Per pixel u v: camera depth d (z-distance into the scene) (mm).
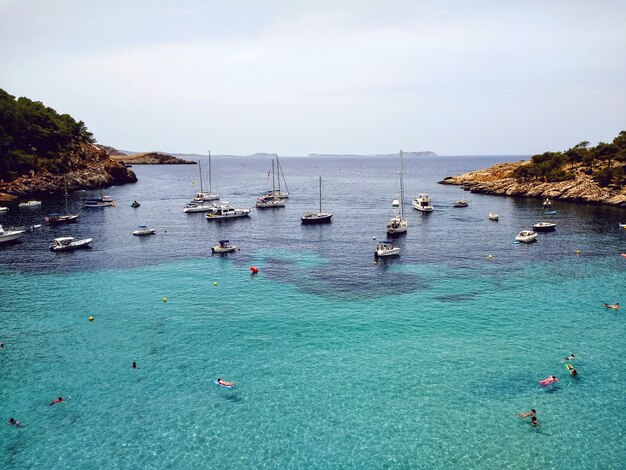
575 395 36594
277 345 45406
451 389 37562
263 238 96438
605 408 34906
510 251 81812
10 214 129125
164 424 33469
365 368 40906
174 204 156375
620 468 28953
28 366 41594
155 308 55438
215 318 52250
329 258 78500
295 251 84125
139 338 47188
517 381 38594
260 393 37250
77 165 198125
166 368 41156
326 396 36781
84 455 30391
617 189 140750
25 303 57125
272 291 61219
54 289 62469
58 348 45062
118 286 63719
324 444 31375
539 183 164750
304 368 41031
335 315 52750
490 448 30875
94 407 35469
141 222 117750
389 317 52000
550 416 34062
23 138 173000
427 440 31703
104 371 40719
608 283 62938
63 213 131625
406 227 102438
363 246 87688
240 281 65625
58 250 85000
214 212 124500
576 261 74375
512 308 54219
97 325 50500
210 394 37156
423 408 35188
